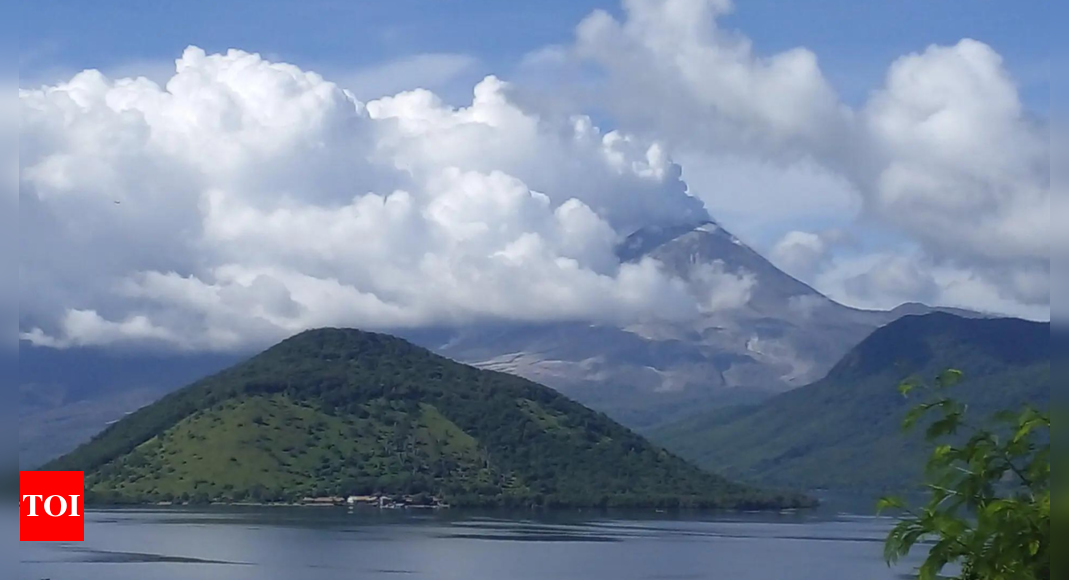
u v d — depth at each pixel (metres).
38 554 167.00
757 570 164.25
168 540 189.25
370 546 187.50
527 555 179.25
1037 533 15.38
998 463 16.36
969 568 16.30
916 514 17.09
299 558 169.88
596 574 157.88
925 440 17.19
